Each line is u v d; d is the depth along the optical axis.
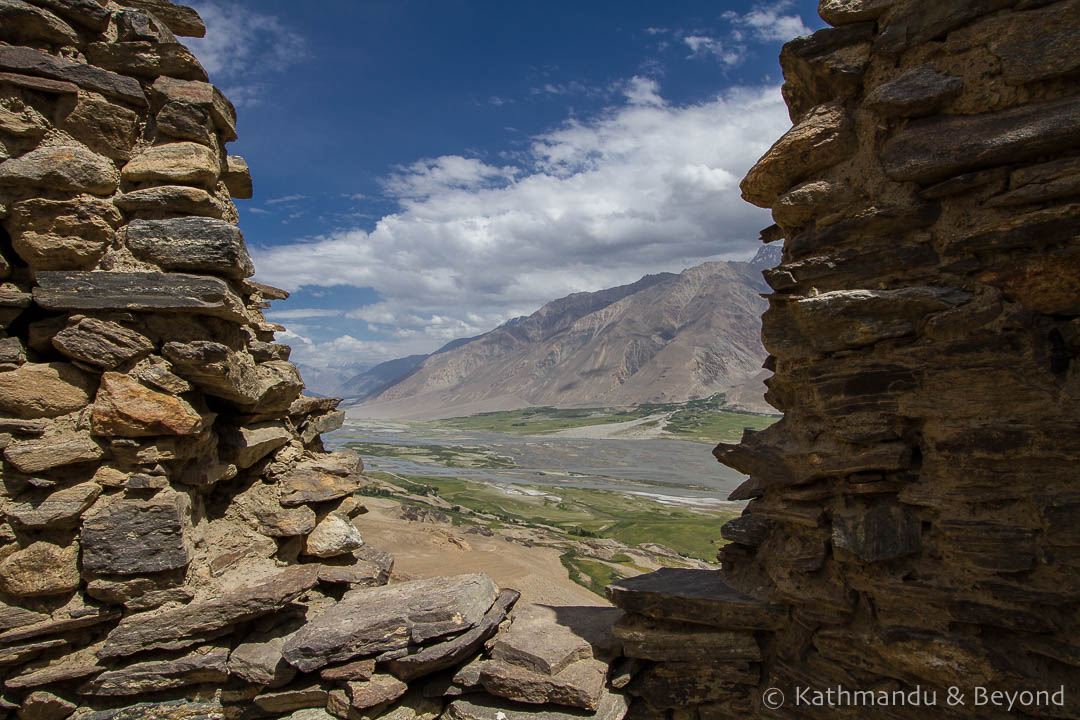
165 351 6.81
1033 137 5.82
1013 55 5.96
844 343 6.89
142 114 7.28
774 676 7.22
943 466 6.33
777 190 7.94
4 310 6.77
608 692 7.32
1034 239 5.91
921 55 6.59
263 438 8.34
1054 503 5.79
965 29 6.27
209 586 7.29
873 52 6.87
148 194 6.96
